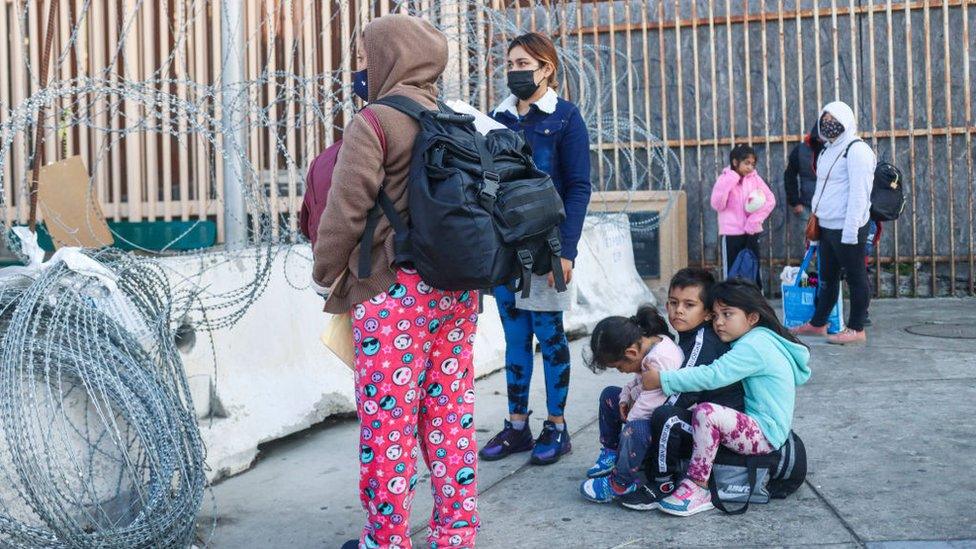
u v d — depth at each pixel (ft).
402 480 9.17
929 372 18.54
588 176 13.14
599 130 26.25
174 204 22.26
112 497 10.39
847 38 30.66
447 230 8.36
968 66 29.81
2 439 9.66
